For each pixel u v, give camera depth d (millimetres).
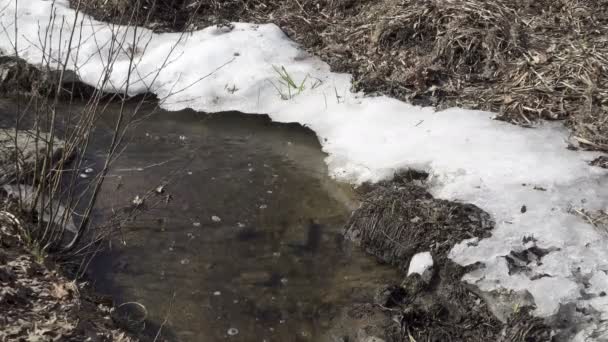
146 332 4055
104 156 4977
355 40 5730
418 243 4418
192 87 5434
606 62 5215
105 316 3996
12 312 3803
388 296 4250
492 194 4543
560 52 5348
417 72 5336
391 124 5105
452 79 5344
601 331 3973
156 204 4684
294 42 5781
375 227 4523
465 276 4242
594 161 4711
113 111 5328
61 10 5930
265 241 4516
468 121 5031
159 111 5332
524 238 4312
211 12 6000
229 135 5180
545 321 4051
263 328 4133
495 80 5305
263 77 5469
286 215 4664
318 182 4863
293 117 5285
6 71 5418
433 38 5555
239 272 4359
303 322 4168
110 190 4742
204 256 4426
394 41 5613
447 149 4844
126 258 4387
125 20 5887
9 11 5852
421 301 4254
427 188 4680
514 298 4133
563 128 4949
